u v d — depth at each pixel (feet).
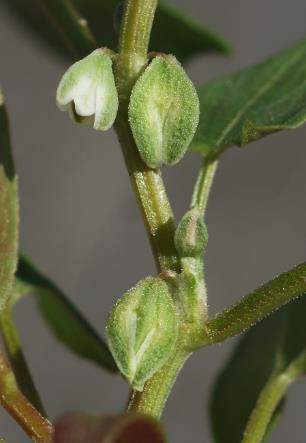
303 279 0.23
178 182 0.64
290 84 0.28
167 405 0.64
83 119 0.23
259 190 0.65
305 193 0.65
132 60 0.23
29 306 0.65
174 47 0.31
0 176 0.24
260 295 0.23
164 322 0.22
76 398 0.65
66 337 0.29
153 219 0.24
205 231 0.23
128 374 0.22
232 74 0.29
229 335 0.23
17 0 0.33
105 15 0.31
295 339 0.28
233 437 0.29
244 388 0.29
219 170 0.65
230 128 0.27
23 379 0.26
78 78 0.22
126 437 0.19
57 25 0.26
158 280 0.22
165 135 0.23
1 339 0.27
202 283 0.23
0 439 0.25
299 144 0.64
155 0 0.23
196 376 0.64
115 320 0.22
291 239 0.65
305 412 0.63
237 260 0.65
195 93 0.23
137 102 0.23
